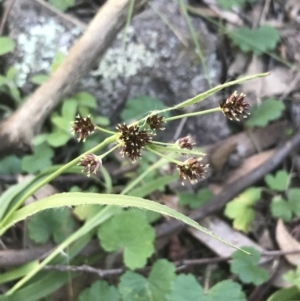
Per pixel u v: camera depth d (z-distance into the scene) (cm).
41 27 32
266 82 35
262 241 30
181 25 34
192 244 29
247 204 30
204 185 31
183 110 34
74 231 27
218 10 37
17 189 25
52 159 31
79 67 29
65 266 25
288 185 32
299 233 29
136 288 25
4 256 25
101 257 27
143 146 16
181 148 16
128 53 33
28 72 32
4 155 30
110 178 30
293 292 26
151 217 28
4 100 32
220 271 28
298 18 39
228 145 32
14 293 24
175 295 24
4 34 33
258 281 26
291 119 35
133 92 33
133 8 30
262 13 38
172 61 33
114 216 26
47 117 31
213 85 35
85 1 35
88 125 16
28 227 27
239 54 36
